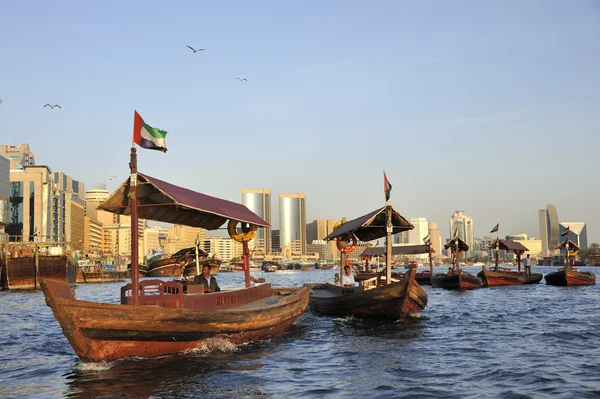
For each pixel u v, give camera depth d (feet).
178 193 55.52
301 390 42.47
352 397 40.45
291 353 57.72
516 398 39.73
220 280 347.36
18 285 229.45
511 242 213.87
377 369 50.06
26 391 42.52
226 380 44.83
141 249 646.33
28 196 490.90
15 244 281.33
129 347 48.49
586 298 134.31
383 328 77.66
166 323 48.75
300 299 77.10
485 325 81.30
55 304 43.65
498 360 53.78
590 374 47.09
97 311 45.11
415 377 46.68
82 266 343.87
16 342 68.59
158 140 53.83
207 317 51.78
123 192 54.60
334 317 90.33
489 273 191.52
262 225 72.90
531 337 68.90
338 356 56.34
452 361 53.52
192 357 52.03
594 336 69.21
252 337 61.00
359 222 88.22
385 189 84.99
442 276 181.06
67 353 59.21
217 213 58.95
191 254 157.48
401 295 78.84
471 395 40.65
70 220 617.21
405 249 208.54
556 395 40.37
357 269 200.75
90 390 41.63
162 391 41.50
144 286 52.34
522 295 147.64
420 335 70.95
